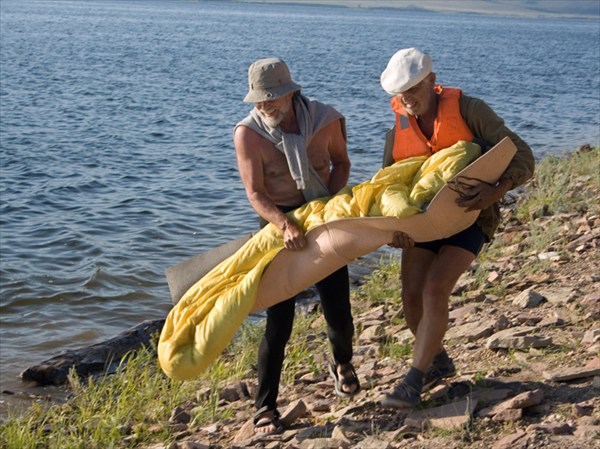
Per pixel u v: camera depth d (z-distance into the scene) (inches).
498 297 307.7
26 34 3336.6
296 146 198.1
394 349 269.7
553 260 341.1
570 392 200.1
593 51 3794.3
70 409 274.8
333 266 196.4
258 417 214.4
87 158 835.4
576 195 482.0
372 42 3789.4
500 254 380.2
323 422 216.2
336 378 222.7
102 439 240.7
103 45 2842.0
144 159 836.6
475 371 225.8
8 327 387.2
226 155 869.2
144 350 308.3
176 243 533.6
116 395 281.0
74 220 586.9
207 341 196.1
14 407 291.6
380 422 206.2
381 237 191.6
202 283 203.8
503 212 495.5
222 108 1282.0
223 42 3373.5
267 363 210.5
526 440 178.5
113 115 1165.1
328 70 2028.8
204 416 245.9
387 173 194.7
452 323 284.4
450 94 193.5
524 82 1862.7
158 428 245.1
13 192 673.0
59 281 453.1
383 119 1153.4
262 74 194.1
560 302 280.4
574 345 233.5
